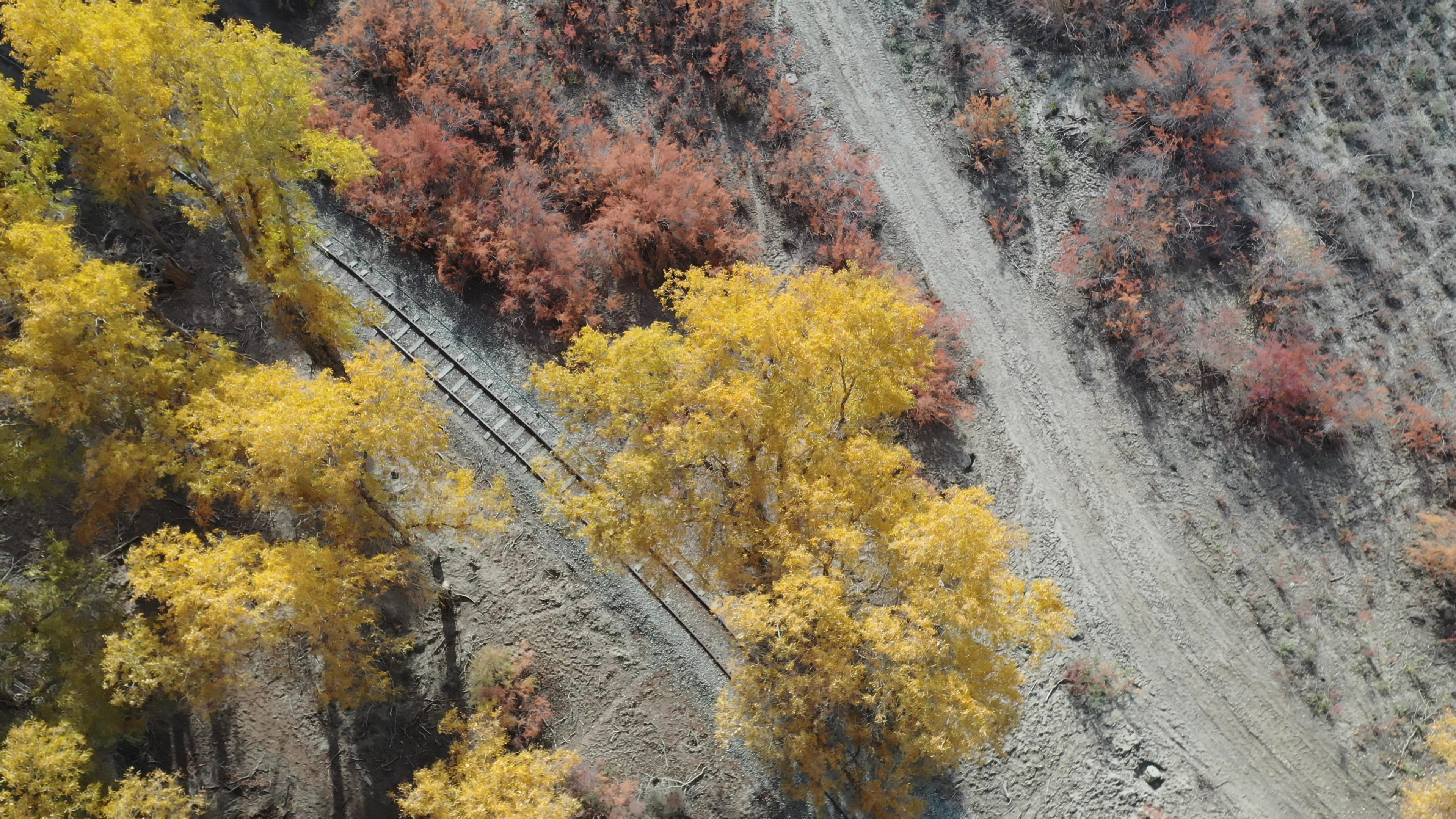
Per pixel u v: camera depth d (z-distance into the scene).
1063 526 29.14
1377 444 30.06
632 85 33.81
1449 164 33.25
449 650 26.47
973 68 34.38
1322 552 29.08
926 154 33.47
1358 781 27.05
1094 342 31.16
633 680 26.42
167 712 24.78
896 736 20.67
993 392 30.47
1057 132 33.56
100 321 20.97
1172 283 31.50
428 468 21.95
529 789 21.44
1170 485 29.66
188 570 19.41
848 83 34.25
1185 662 27.91
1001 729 19.58
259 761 25.38
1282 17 34.78
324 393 19.89
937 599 18.09
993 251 32.25
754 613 18.81
